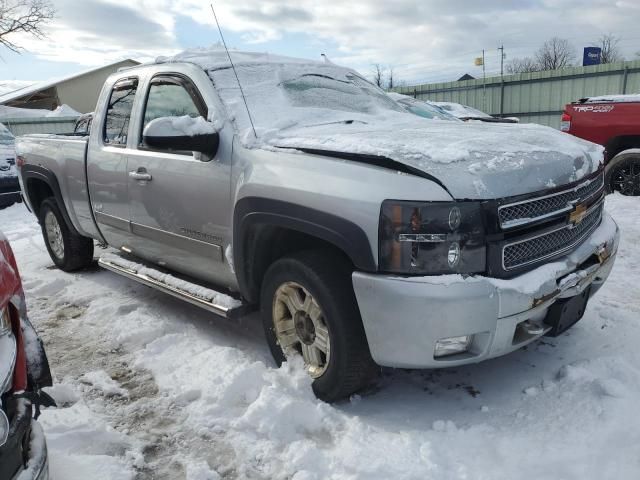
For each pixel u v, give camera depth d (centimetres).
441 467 246
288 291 313
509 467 244
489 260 256
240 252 327
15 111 2775
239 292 362
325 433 279
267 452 266
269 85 384
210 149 338
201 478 252
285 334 324
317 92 407
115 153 431
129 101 436
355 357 283
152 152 396
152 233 406
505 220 259
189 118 332
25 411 197
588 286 310
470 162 264
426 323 250
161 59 418
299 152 302
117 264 455
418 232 249
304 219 281
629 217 700
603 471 237
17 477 193
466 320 249
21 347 204
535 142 308
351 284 283
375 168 269
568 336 365
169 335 394
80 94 3809
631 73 1727
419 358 259
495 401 297
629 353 336
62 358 379
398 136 302
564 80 1867
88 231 505
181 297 378
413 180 255
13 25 2745
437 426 273
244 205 312
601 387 289
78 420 296
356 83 455
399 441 265
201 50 420
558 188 281
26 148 569
